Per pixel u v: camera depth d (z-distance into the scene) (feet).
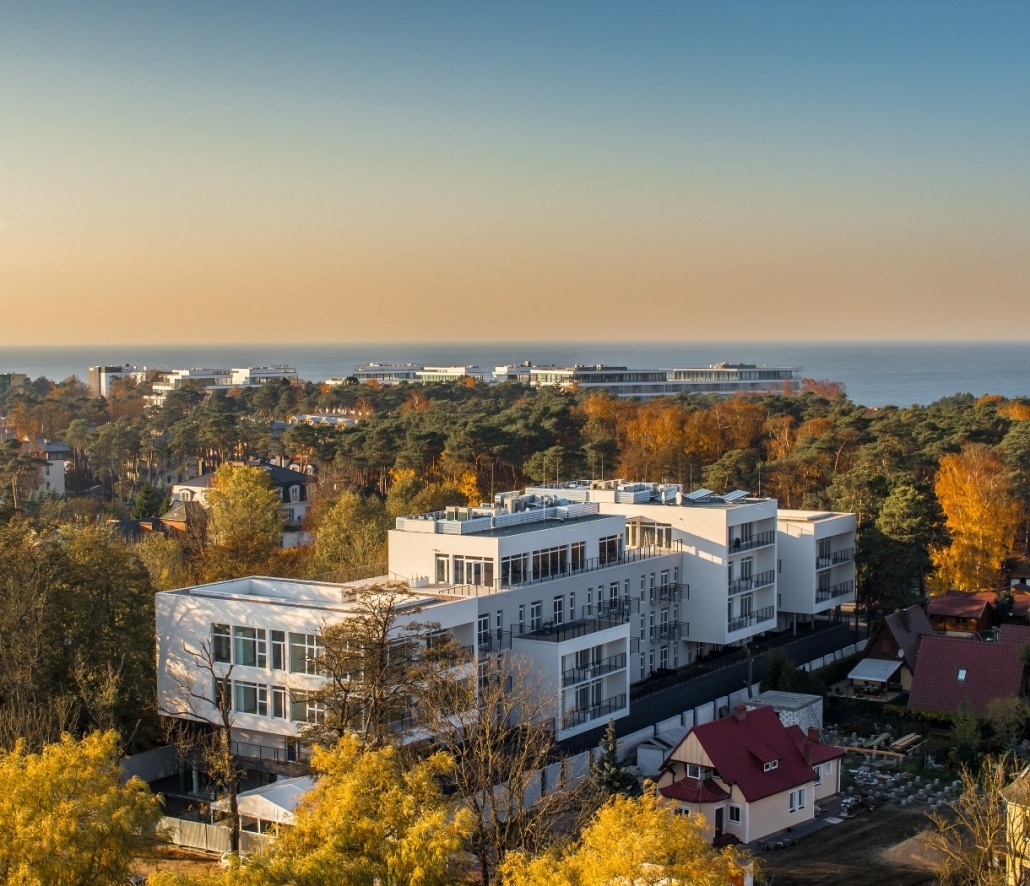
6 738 201.46
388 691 202.59
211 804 203.41
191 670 239.09
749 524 338.54
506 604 261.44
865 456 490.49
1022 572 432.25
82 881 129.29
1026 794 173.37
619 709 269.44
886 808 233.96
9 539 251.19
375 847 127.03
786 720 262.06
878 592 365.61
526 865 132.36
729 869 125.39
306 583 255.09
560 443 595.88
